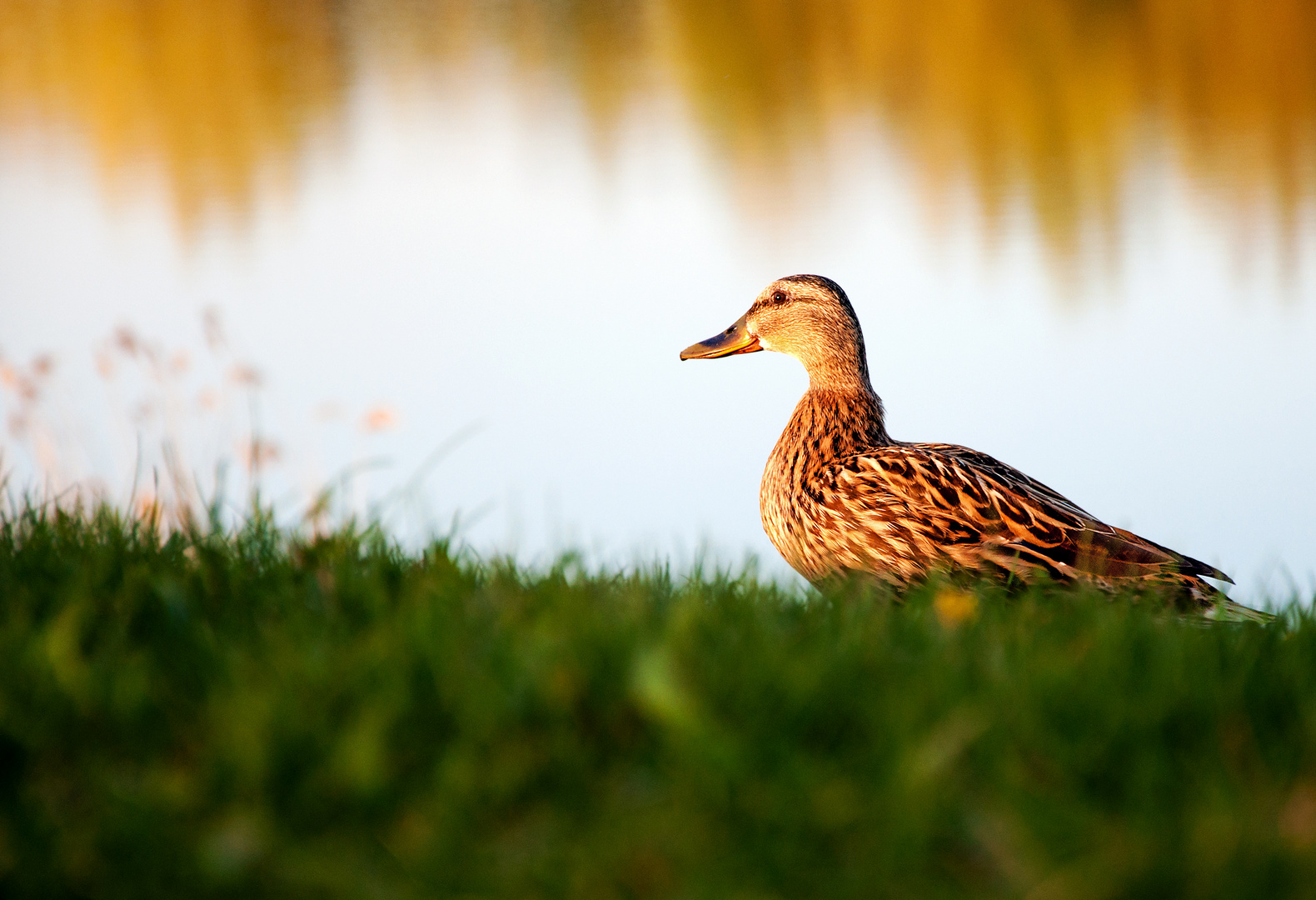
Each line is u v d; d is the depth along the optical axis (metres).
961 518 10.70
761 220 40.34
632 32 66.56
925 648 7.24
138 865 5.38
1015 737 6.07
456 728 6.14
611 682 6.35
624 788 5.81
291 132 54.28
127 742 6.07
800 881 5.30
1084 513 10.85
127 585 7.73
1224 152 47.44
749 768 5.78
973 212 41.25
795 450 12.12
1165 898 5.14
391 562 8.79
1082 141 50.28
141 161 49.84
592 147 51.19
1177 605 9.88
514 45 65.94
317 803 5.65
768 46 63.00
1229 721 6.34
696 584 9.05
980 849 5.46
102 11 69.31
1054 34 59.84
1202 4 61.78
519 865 5.36
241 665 6.59
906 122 53.91
